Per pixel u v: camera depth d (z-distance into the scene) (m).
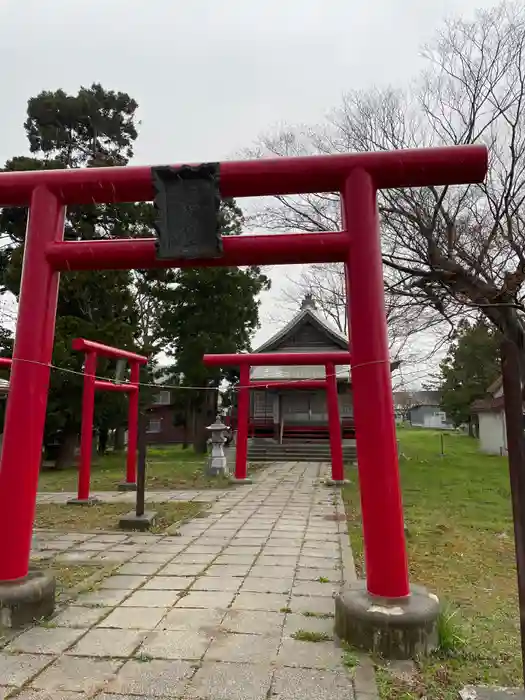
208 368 23.70
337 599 4.15
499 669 3.53
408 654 3.66
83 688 3.26
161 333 25.89
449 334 14.10
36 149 21.58
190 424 31.75
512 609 4.74
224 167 4.69
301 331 24.17
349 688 3.27
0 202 5.10
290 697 3.16
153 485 13.72
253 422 24.30
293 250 4.62
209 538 7.58
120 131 22.34
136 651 3.79
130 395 13.32
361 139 13.45
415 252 12.84
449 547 7.06
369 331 4.35
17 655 3.73
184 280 23.95
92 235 20.03
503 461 20.09
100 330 18.55
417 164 4.50
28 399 4.62
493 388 25.72
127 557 6.50
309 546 7.07
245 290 24.86
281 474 16.44
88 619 4.41
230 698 3.15
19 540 4.46
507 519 8.97
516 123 11.98
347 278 4.67
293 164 4.64
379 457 4.18
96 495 12.08
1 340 20.50
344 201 4.68
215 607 4.71
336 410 13.93
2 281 19.80
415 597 4.07
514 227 12.57
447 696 3.16
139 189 4.87
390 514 4.11
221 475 15.28
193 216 4.68
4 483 4.48
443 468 17.48
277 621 4.38
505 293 11.17
